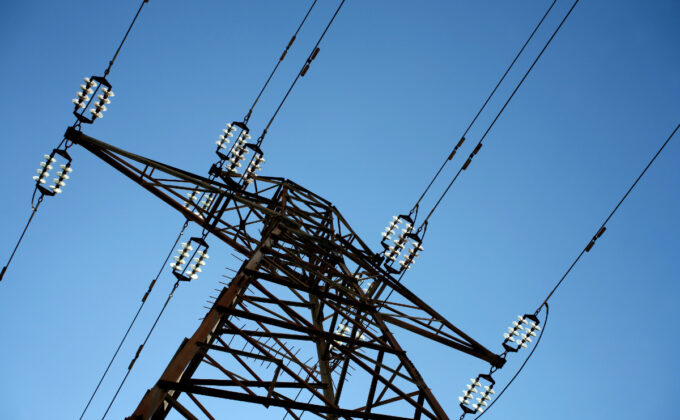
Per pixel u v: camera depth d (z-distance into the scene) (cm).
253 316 1107
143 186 1492
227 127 1645
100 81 1386
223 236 1611
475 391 1586
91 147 1412
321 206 2086
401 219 1825
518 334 1633
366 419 1012
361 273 1777
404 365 1219
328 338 1177
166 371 904
